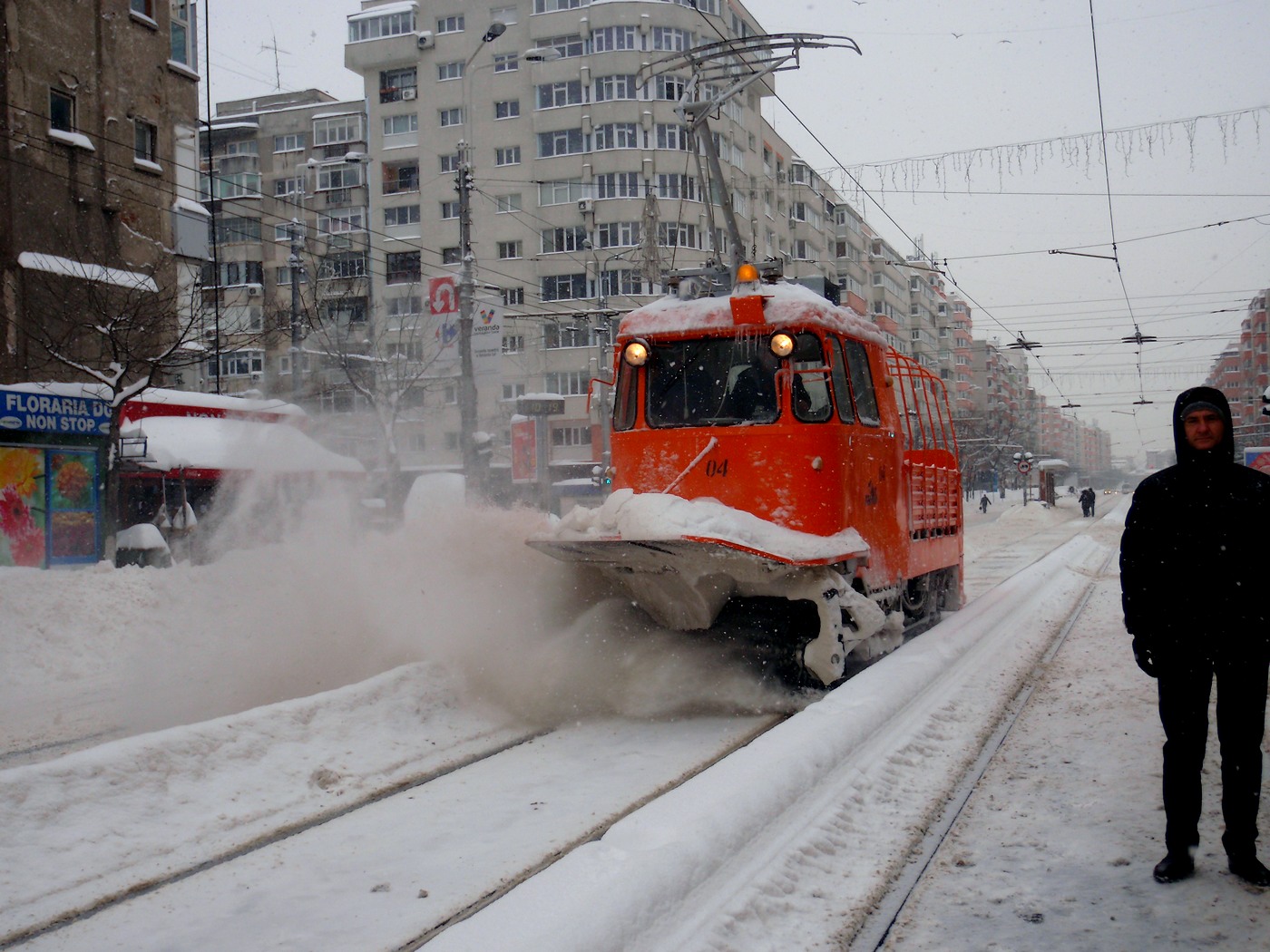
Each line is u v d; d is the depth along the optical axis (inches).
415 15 2075.5
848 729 246.1
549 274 1921.8
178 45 1089.4
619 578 328.8
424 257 2038.6
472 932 136.9
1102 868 176.9
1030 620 499.8
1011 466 3543.3
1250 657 163.5
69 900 170.7
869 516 352.2
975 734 269.1
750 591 317.4
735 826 178.4
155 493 920.3
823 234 2384.4
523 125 1959.9
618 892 146.9
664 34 1899.6
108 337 814.5
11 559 689.6
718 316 338.0
